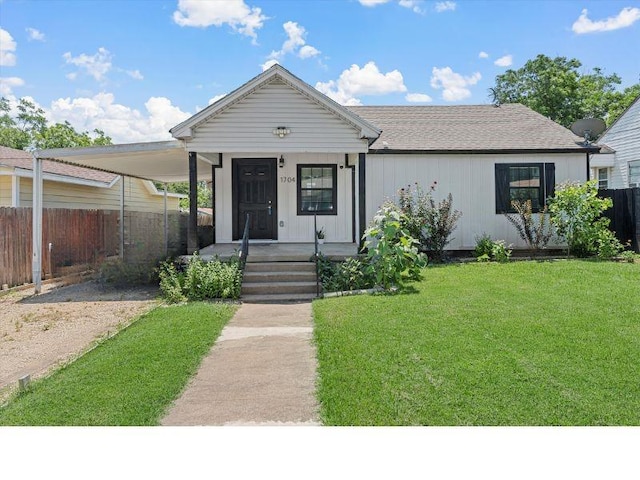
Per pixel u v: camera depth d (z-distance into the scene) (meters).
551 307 6.93
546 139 13.60
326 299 8.43
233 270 9.09
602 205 12.22
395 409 3.76
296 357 5.33
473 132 14.15
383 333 5.80
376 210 12.95
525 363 4.62
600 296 7.59
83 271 13.11
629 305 6.93
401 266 8.80
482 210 13.16
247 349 5.67
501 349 5.05
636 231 12.86
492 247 12.40
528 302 7.28
